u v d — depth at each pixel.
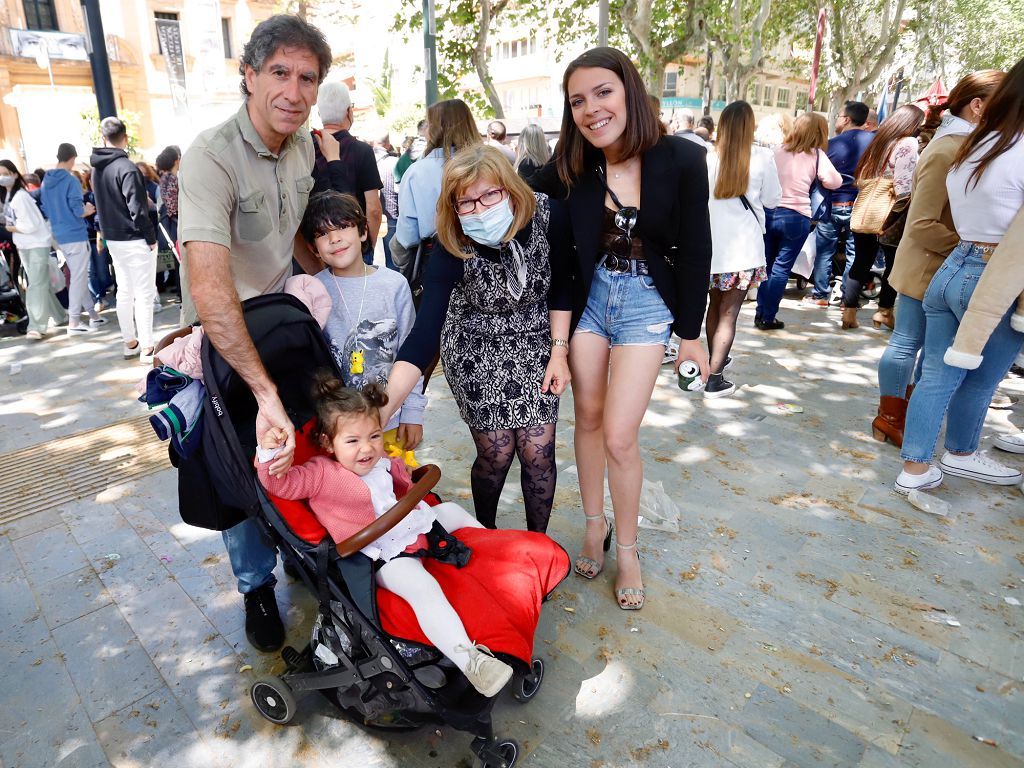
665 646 2.59
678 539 3.25
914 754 2.14
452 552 2.09
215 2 19.62
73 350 6.39
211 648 2.63
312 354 2.20
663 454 4.10
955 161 3.19
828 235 7.12
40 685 2.46
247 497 2.04
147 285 5.83
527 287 2.44
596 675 2.45
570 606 2.81
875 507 3.52
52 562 3.16
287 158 2.35
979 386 3.57
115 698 2.39
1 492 3.80
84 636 2.69
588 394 2.74
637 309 2.54
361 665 1.96
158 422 2.04
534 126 5.31
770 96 38.47
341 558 1.92
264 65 2.05
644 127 2.34
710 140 8.29
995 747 2.16
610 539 3.20
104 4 26.06
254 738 2.22
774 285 6.35
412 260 4.03
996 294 2.99
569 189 2.52
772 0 20.30
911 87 28.67
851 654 2.55
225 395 2.00
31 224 6.48
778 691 2.38
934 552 3.15
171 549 3.25
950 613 2.76
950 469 3.80
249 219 2.23
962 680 2.43
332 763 2.13
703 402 4.86
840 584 2.93
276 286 2.44
